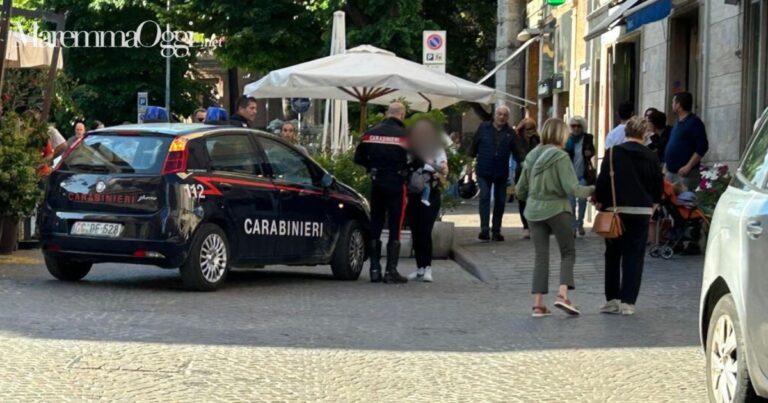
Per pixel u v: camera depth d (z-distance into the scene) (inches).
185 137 542.0
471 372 360.2
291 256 587.8
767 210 263.3
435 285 604.7
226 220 547.5
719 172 697.6
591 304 523.5
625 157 477.1
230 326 434.3
